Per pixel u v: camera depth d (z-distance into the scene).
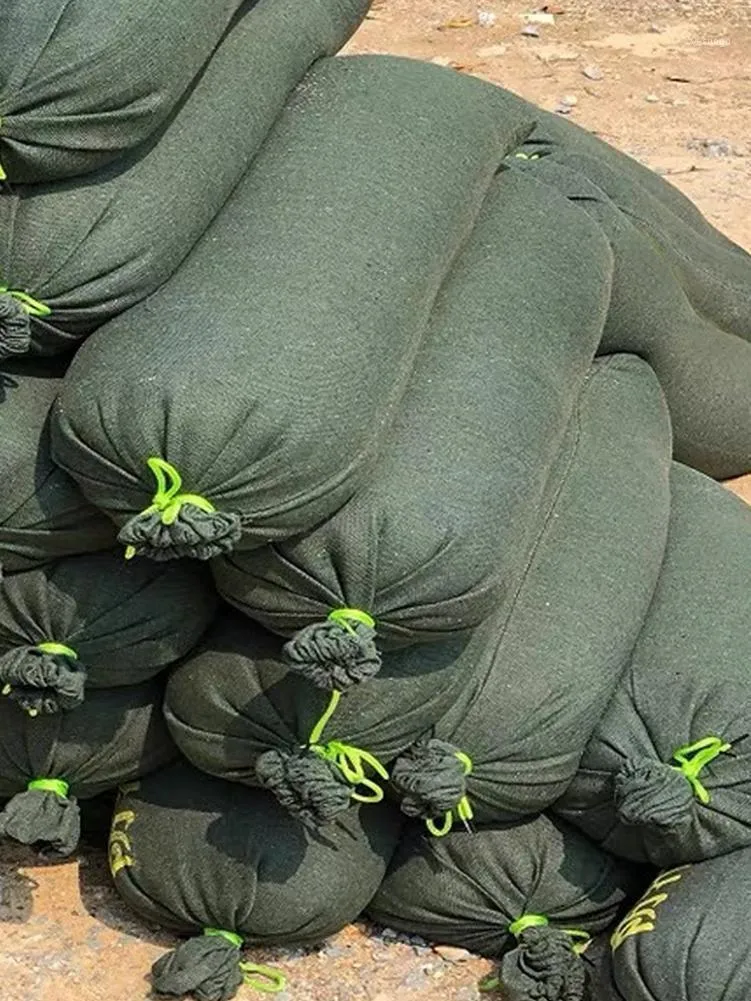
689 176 6.88
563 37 8.52
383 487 2.73
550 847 3.14
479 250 3.24
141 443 2.55
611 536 3.25
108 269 2.70
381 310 2.79
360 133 3.09
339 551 2.68
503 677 2.99
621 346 3.97
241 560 2.74
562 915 3.15
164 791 3.19
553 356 3.12
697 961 2.82
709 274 4.63
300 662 2.66
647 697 3.06
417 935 3.27
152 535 2.55
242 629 2.95
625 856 3.14
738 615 3.19
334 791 2.81
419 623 2.72
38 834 3.07
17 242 2.68
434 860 3.15
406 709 2.87
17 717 3.10
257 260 2.79
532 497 2.88
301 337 2.66
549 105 7.67
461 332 3.04
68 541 2.85
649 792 2.90
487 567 2.72
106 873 3.40
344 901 3.11
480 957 3.23
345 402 2.64
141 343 2.67
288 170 2.99
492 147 3.31
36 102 2.57
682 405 4.22
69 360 2.90
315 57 3.29
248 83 3.02
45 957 3.18
